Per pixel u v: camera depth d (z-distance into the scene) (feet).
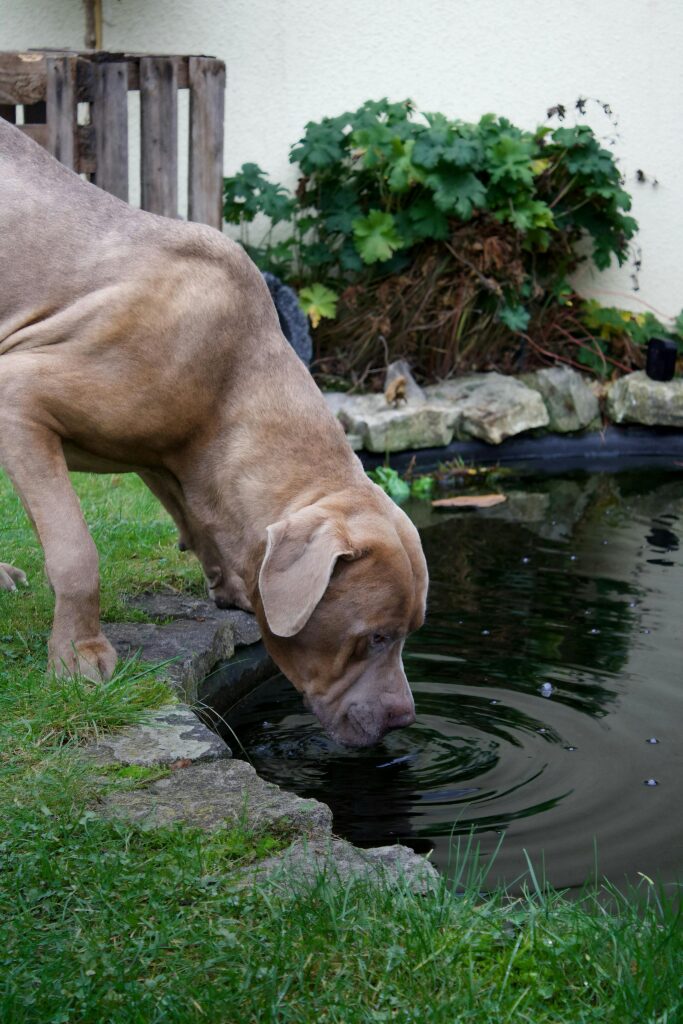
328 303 13.79
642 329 14.89
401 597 5.28
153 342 5.54
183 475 5.82
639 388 13.93
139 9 14.17
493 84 14.85
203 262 5.67
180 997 3.71
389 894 4.21
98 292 5.59
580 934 4.03
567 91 14.94
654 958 3.90
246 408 5.64
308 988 3.82
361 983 3.83
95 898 4.17
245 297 5.70
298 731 6.54
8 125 6.00
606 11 14.75
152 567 7.71
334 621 5.29
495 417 13.30
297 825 4.74
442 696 6.89
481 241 13.75
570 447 13.89
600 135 15.03
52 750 5.16
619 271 15.34
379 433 12.73
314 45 14.51
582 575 9.17
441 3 14.58
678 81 14.90
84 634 5.80
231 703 6.92
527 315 14.05
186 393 5.58
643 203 15.19
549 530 10.50
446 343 14.17
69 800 4.74
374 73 14.69
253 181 13.78
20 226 5.73
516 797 5.74
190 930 4.00
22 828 4.50
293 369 5.75
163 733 5.41
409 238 13.74
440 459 13.15
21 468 5.58
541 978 3.86
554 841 5.33
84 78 10.84
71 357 5.57
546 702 6.84
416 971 3.86
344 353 14.06
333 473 5.57
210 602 7.38
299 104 14.60
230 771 5.13
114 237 5.71
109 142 11.03
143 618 7.02
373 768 6.03
